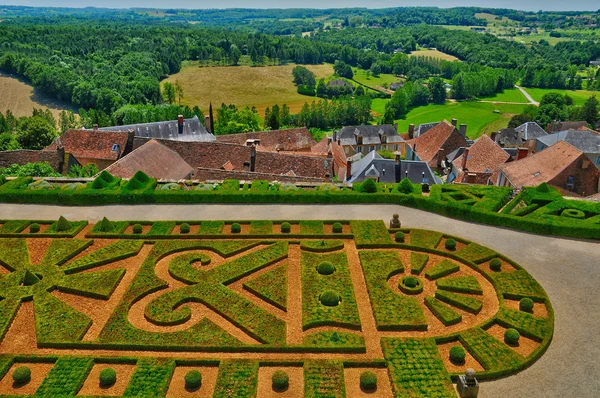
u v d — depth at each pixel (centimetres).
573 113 14625
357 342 2908
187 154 6894
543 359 2820
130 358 2772
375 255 3916
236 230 4294
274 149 9700
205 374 2702
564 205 4628
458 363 2789
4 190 4994
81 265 3694
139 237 4178
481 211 4569
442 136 10069
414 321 3091
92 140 7738
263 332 2988
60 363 2722
